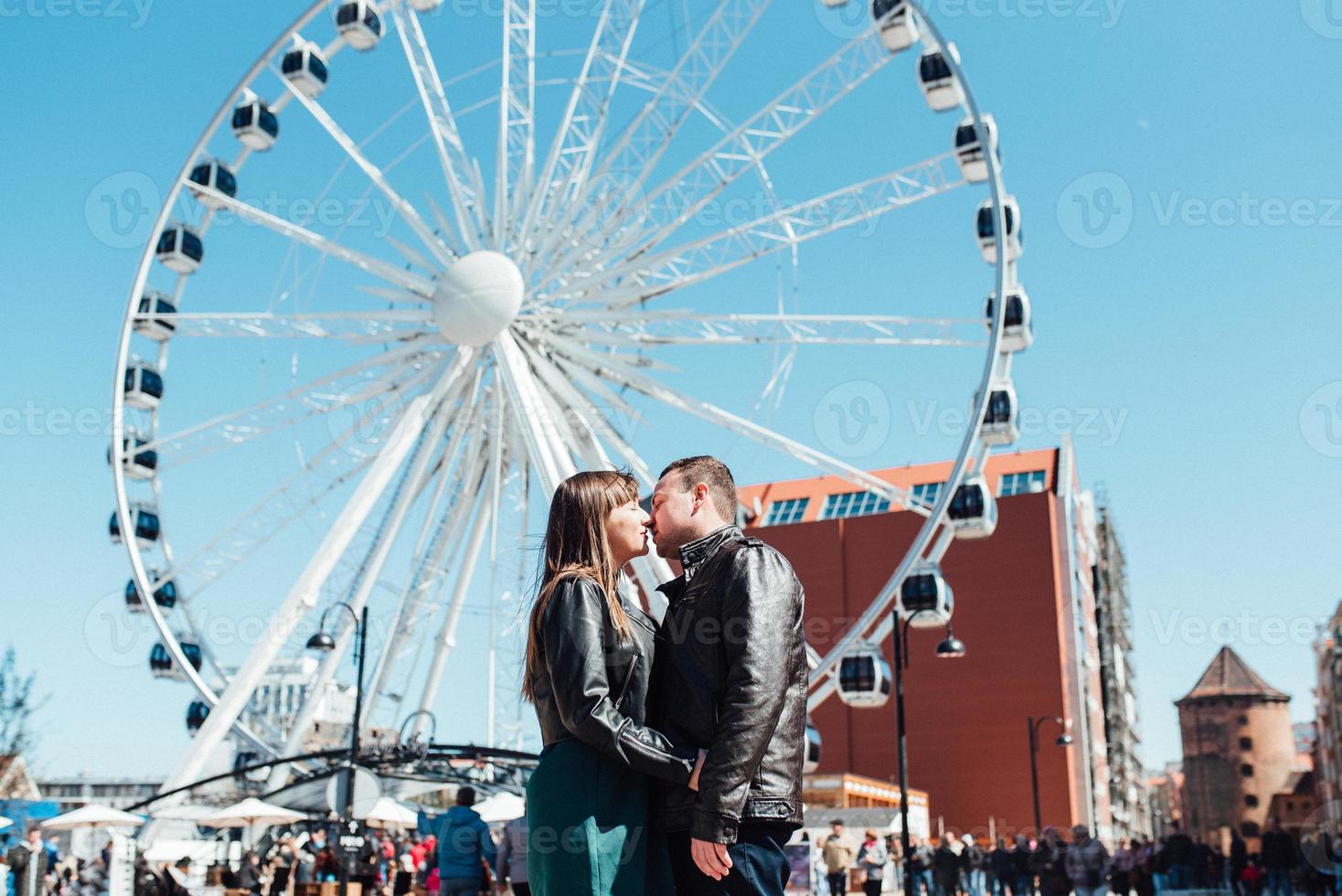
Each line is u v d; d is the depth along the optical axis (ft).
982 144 97.66
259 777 109.29
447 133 110.32
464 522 107.86
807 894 131.54
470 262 103.60
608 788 12.83
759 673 12.80
